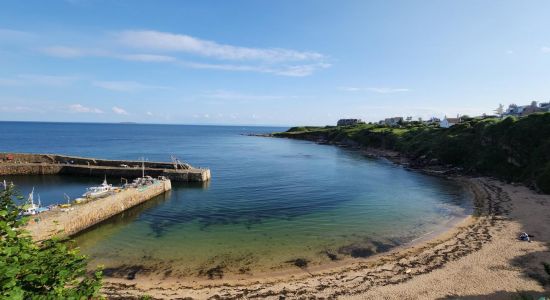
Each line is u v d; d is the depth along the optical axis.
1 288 6.49
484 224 36.03
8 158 76.94
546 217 36.84
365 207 45.56
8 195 10.07
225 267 26.77
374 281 23.83
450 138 88.94
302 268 26.50
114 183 64.88
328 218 40.28
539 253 26.97
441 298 21.00
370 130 151.88
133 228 37.38
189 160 101.50
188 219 40.56
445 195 53.12
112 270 26.30
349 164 92.75
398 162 95.00
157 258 28.66
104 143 165.88
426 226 36.75
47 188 60.19
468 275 23.86
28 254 7.82
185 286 23.59
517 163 64.31
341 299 21.45
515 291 21.34
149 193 51.31
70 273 8.16
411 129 132.50
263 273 25.64
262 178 69.75
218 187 60.56
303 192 55.59
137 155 114.06
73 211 35.50
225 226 37.50
